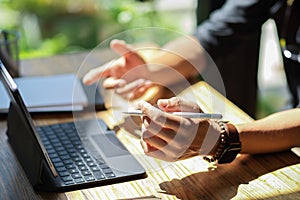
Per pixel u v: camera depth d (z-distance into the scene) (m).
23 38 3.16
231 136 1.00
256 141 1.04
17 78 1.41
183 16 2.91
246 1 1.53
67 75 1.43
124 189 0.95
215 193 0.94
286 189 0.94
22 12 3.16
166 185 0.96
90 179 0.96
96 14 3.15
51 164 0.95
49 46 3.19
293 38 1.49
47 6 3.17
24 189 0.96
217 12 1.59
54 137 1.13
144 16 2.96
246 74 1.66
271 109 2.12
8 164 1.05
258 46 1.63
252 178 0.98
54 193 0.94
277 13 1.56
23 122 1.00
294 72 1.48
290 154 1.07
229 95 1.65
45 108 1.25
